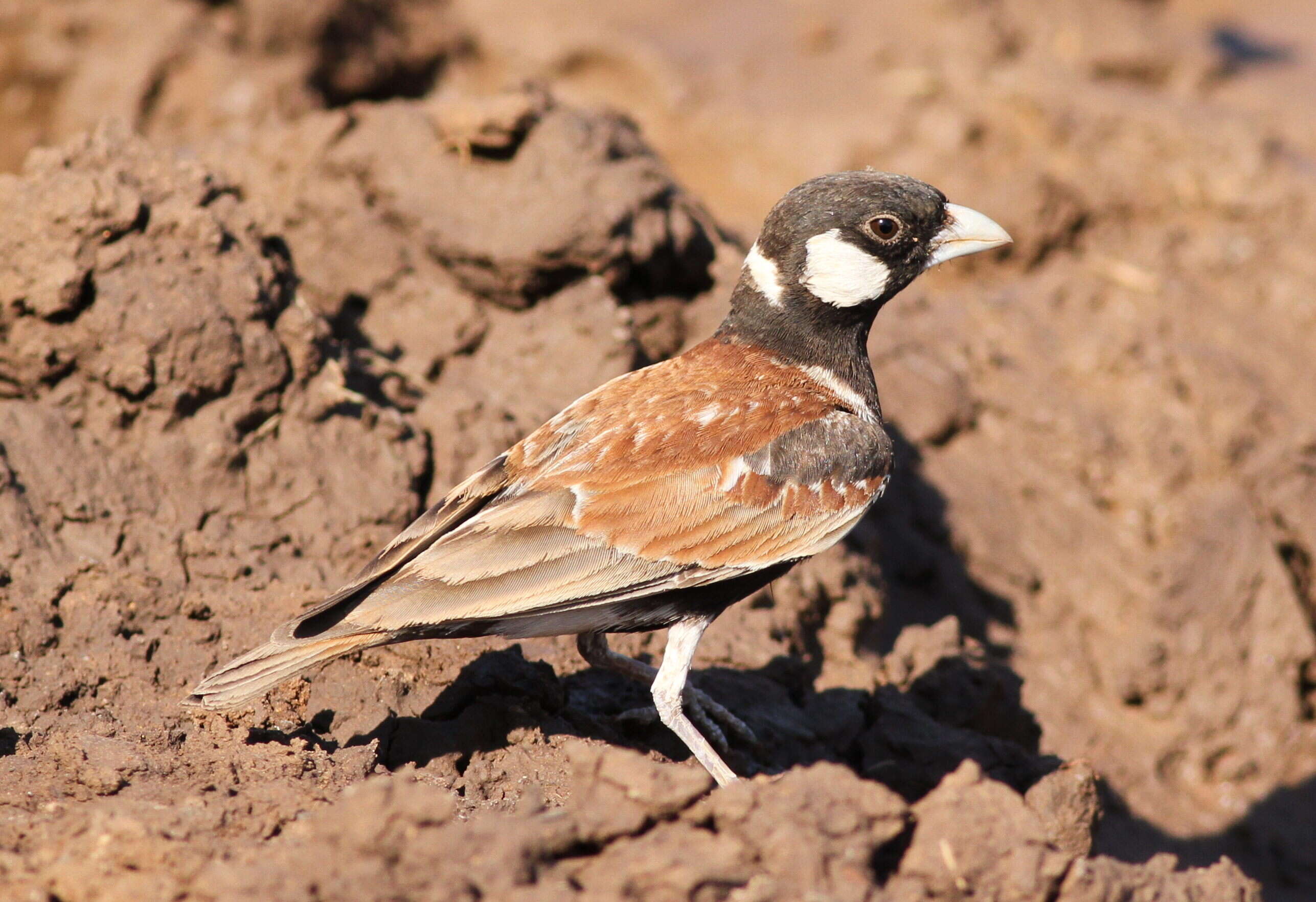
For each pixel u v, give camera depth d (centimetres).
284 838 767
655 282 1415
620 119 1570
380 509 1171
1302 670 1502
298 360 1195
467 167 1402
